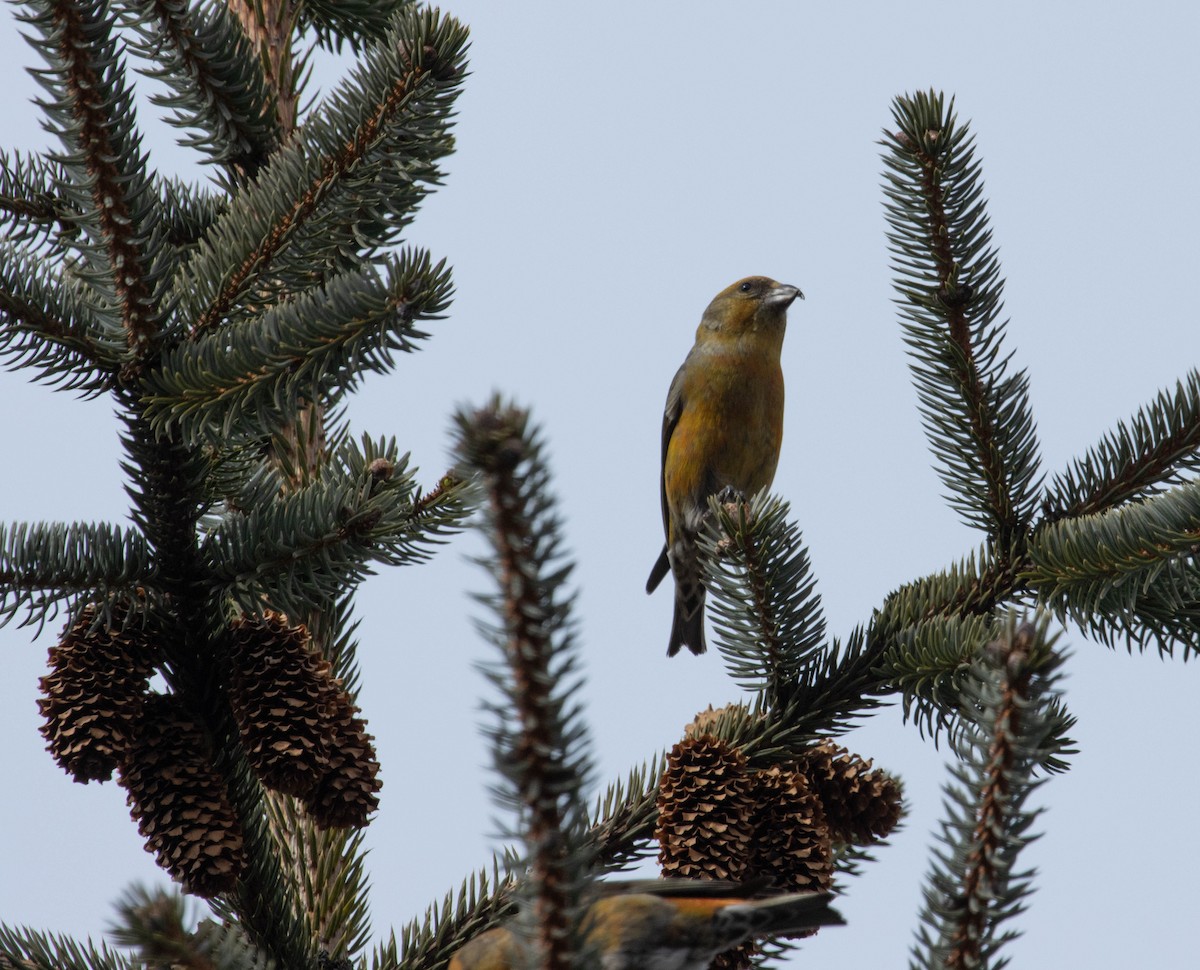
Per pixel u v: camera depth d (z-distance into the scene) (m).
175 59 8.33
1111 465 8.49
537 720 4.00
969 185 8.51
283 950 7.73
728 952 6.74
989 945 4.64
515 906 7.60
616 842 7.73
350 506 7.41
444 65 7.40
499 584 3.96
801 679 8.13
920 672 7.73
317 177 7.52
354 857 8.54
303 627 7.44
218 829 6.87
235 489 8.71
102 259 7.13
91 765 6.94
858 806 7.68
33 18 6.61
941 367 8.59
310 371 7.19
